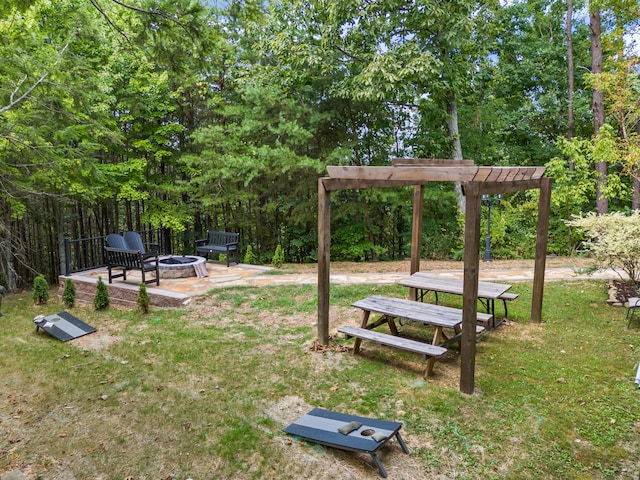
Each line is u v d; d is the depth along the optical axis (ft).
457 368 15.71
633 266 22.57
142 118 42.63
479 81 48.96
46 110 26.40
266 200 47.55
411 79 33.45
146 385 14.48
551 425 11.76
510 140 53.83
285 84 38.99
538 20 52.29
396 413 12.52
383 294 25.23
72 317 21.91
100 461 10.44
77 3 29.43
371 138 41.27
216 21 28.43
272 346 17.84
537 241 19.74
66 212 43.78
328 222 17.06
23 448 11.01
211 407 12.94
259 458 10.48
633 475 9.78
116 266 26.99
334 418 11.88
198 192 43.37
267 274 30.78
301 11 36.96
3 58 23.17
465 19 32.68
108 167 37.47
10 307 26.89
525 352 16.78
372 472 9.98
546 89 51.06
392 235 51.31
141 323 21.36
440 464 10.26
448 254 43.32
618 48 39.68
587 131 50.96
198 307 23.48
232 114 40.86
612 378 14.39
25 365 16.43
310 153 39.55
